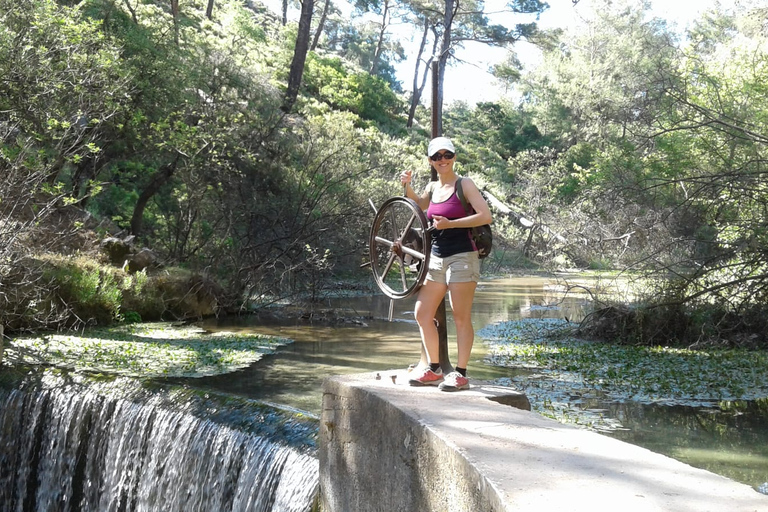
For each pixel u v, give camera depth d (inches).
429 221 217.5
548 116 2536.9
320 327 657.6
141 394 368.2
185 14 1642.5
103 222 783.1
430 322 222.2
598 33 2751.0
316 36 2327.8
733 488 127.4
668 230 606.2
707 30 1963.6
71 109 617.0
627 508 117.6
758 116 613.9
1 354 432.1
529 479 132.6
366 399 209.6
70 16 645.9
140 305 649.0
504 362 488.7
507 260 1515.7
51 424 386.0
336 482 228.8
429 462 168.2
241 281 757.9
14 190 550.0
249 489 292.0
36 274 545.6
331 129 1226.6
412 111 2192.4
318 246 831.7
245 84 944.9
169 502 331.3
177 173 837.8
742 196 557.6
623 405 367.6
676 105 624.4
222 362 464.1
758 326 563.5
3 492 394.6
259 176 877.2
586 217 774.5
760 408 362.3
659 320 572.7
